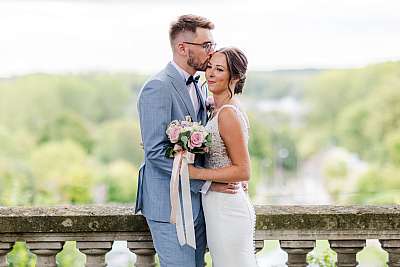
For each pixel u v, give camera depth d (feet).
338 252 14.85
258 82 149.79
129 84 146.00
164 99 13.65
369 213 14.65
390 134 133.28
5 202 39.34
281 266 17.30
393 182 124.47
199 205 14.21
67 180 105.60
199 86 14.67
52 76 141.49
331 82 144.36
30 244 14.80
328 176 132.05
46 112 138.21
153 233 14.12
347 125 138.41
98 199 119.34
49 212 14.92
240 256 14.01
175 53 14.08
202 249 14.60
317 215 14.64
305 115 143.33
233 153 13.80
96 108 141.38
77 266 31.12
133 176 126.00
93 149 136.77
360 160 134.72
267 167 132.98
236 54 13.94
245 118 14.12
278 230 14.69
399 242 14.73
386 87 136.46
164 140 13.70
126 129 137.69
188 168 13.69
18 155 131.85
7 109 137.39
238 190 14.14
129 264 26.63
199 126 13.51
